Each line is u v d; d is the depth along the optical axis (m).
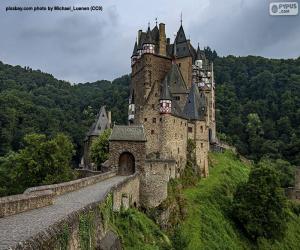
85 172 83.94
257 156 176.62
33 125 168.75
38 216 24.92
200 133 95.62
